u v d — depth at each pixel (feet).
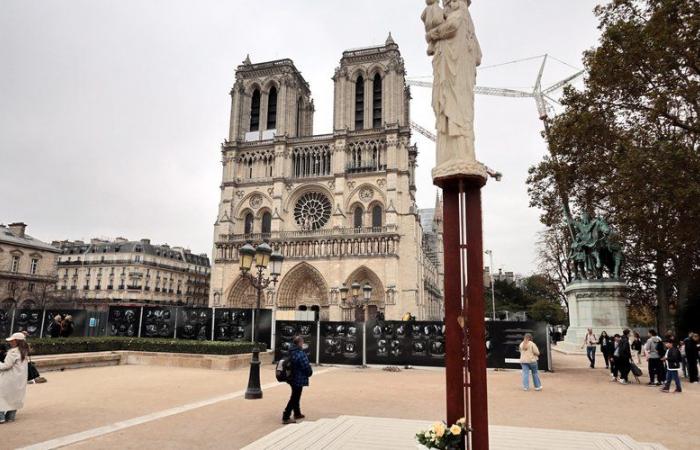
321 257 279.69
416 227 293.64
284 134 309.22
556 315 320.91
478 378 27.32
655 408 57.16
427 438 27.43
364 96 304.71
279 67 326.85
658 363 77.87
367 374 95.40
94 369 95.04
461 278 28.99
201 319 120.98
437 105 31.55
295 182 303.27
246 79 333.21
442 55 31.83
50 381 76.64
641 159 87.97
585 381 83.25
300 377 48.93
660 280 138.31
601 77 98.68
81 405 56.54
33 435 42.73
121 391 67.15
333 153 299.79
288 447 36.78
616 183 99.76
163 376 84.43
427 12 32.96
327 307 275.59
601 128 103.45
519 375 92.68
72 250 405.80
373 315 268.21
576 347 130.52
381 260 270.05
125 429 45.09
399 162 287.89
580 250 136.36
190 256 456.45
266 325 117.19
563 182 120.78
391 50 302.25
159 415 51.31
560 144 114.01
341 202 287.69
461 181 29.43
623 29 92.68
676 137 92.99
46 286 338.75
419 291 300.81
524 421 49.19
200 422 48.11
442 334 108.58
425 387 75.20
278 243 289.74
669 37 85.15
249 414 52.16
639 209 92.68
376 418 47.39
